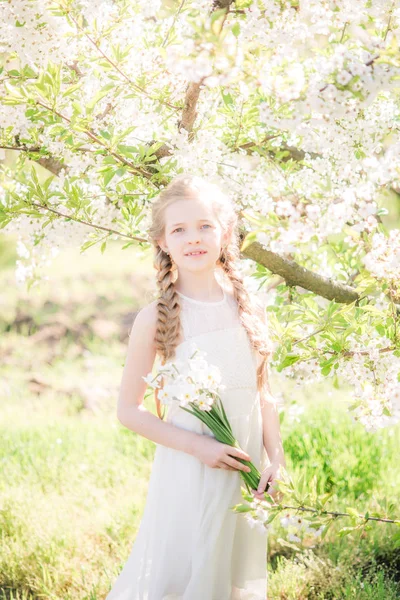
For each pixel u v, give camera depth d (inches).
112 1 100.9
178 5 102.1
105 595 113.9
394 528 127.0
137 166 96.1
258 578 90.4
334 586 113.6
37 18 94.1
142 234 104.6
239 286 92.1
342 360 89.8
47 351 293.9
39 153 106.6
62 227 103.7
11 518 135.9
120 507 141.9
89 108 90.4
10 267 414.6
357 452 158.6
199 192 86.0
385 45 70.0
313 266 118.3
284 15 83.7
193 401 77.0
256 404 89.4
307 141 89.0
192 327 85.8
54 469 162.2
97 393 246.5
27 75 95.0
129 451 176.6
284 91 69.5
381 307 86.7
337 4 82.9
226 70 68.2
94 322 321.7
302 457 159.5
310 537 130.1
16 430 194.4
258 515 78.0
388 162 73.4
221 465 82.3
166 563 85.0
